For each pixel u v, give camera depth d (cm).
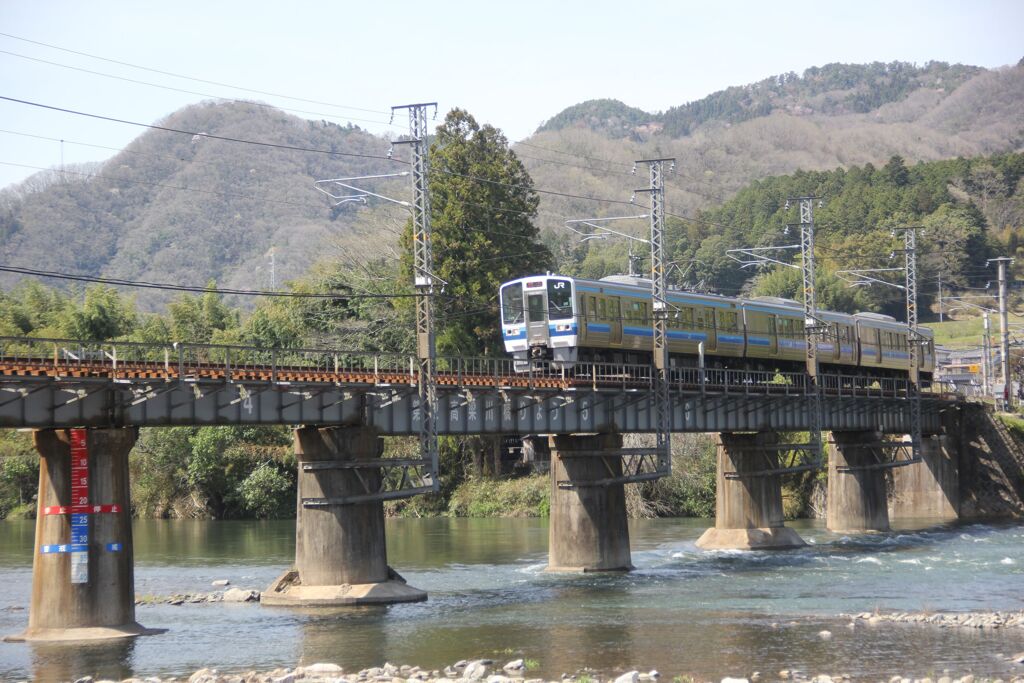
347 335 13375
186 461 12950
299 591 5922
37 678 4166
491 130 12925
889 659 4350
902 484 12081
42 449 4897
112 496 4906
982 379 18275
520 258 12500
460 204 12212
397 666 4359
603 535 7294
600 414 7288
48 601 4853
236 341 14688
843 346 10569
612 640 4831
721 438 9150
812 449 9019
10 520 12925
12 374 4600
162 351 14425
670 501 12400
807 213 9194
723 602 5931
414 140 6053
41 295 17850
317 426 5916
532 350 7788
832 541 9500
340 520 5912
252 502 12506
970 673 4094
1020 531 10206
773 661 4344
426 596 6106
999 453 11756
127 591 4981
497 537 10269
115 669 4316
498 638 4912
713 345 8900
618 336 8050
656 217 7462
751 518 9000
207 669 4156
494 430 6588
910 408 10894
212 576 7525
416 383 6125
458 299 12012
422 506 13212
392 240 15788
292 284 15812
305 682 3984
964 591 6241
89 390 4797
